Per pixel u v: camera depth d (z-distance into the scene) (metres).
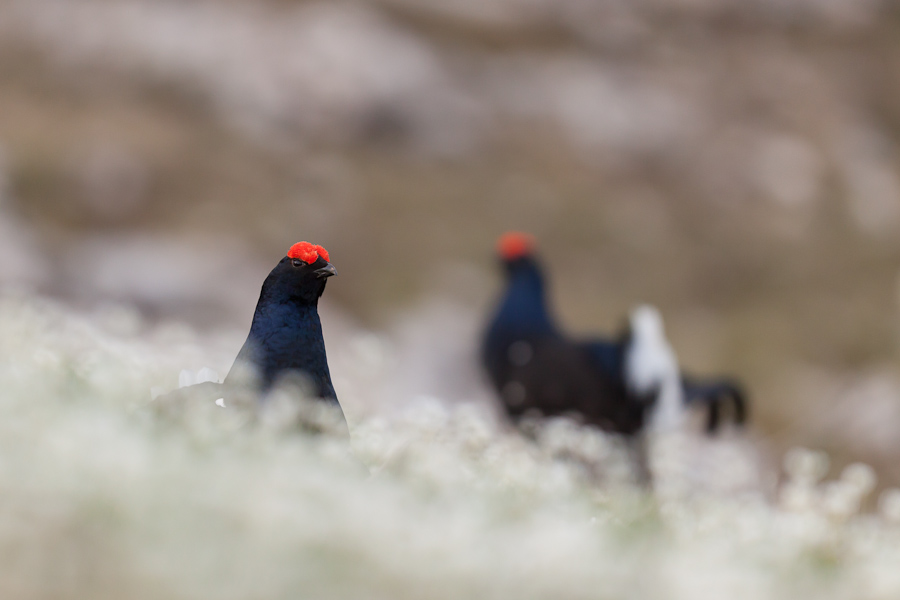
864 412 31.86
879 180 48.94
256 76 43.81
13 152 35.66
